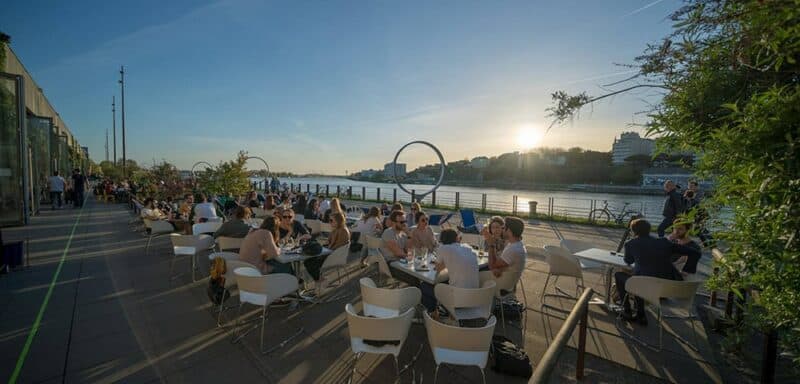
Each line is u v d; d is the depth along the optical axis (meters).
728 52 1.64
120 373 3.39
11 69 11.92
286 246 5.73
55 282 6.00
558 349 1.99
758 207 1.45
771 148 1.34
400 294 3.56
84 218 13.45
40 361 3.56
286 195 15.53
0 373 3.34
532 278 6.54
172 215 10.27
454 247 4.18
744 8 1.42
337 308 5.05
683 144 1.98
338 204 8.76
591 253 5.33
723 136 1.52
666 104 1.97
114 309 4.89
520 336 4.29
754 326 1.92
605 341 4.15
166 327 4.36
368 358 3.71
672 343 4.10
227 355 3.74
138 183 21.41
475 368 3.54
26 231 10.55
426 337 4.20
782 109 1.31
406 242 6.02
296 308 5.02
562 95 2.15
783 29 1.32
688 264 4.79
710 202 1.89
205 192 15.41
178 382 3.26
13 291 5.54
